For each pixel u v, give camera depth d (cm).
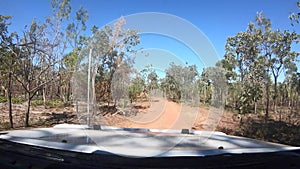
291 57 1100
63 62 1133
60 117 1166
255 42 1112
